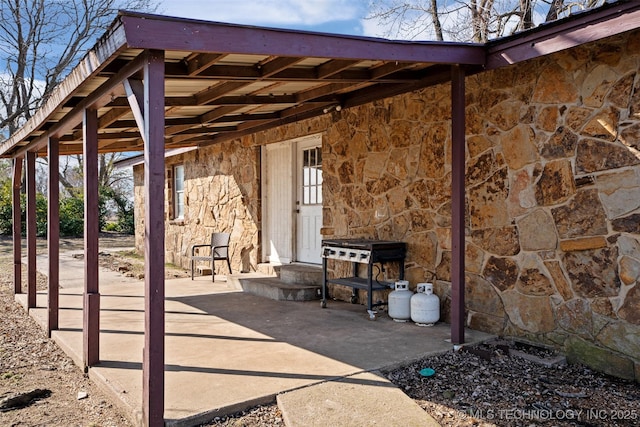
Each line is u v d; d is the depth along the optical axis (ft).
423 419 9.36
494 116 14.87
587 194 12.68
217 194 30.40
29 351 15.29
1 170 72.38
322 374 11.53
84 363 12.91
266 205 26.58
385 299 18.76
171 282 26.73
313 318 17.38
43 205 58.13
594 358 12.52
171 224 36.78
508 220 14.56
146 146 9.21
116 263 36.78
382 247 17.07
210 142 29.35
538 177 13.76
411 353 13.10
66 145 22.54
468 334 14.80
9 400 11.04
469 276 15.70
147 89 9.14
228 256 27.94
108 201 71.87
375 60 11.98
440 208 16.52
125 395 10.70
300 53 10.83
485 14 36.37
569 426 9.41
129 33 8.70
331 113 20.99
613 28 10.73
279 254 25.81
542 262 13.71
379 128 18.72
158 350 9.24
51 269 16.67
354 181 19.95
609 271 12.26
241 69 12.73
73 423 10.18
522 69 14.10
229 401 10.02
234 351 13.47
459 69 13.37
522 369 12.42
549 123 13.48
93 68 10.04
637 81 11.67
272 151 26.17
